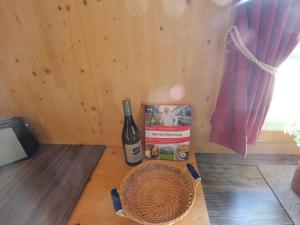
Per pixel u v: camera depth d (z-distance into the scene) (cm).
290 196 86
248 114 80
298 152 105
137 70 85
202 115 95
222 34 75
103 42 80
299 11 61
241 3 67
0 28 79
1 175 91
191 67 83
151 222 62
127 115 85
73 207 74
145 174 78
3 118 103
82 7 73
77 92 93
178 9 71
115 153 101
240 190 89
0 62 87
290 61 89
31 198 79
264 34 66
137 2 71
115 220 67
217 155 106
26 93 95
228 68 78
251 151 107
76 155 101
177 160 92
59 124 104
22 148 98
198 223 65
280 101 96
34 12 75
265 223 76
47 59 85
